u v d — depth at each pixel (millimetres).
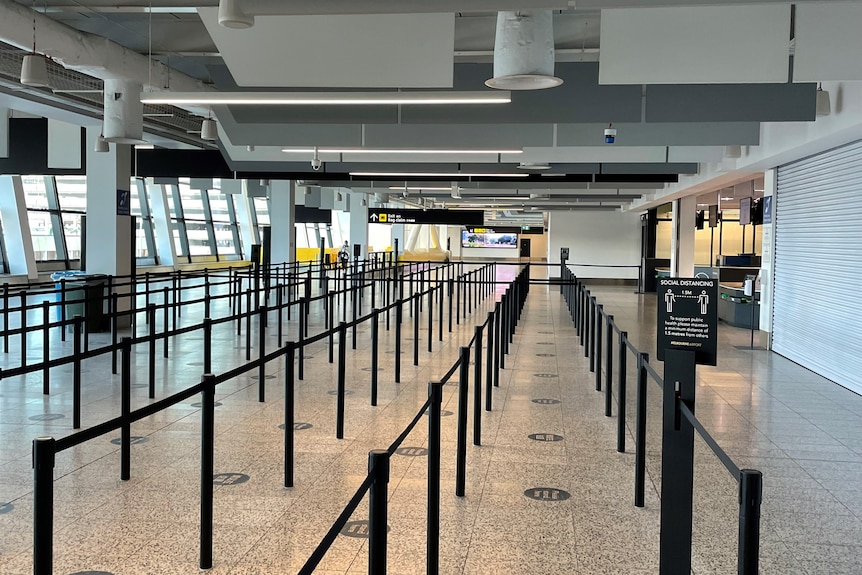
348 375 9570
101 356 10891
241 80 7121
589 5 5312
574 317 16609
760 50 6336
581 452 6227
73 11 9211
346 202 38125
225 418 7207
